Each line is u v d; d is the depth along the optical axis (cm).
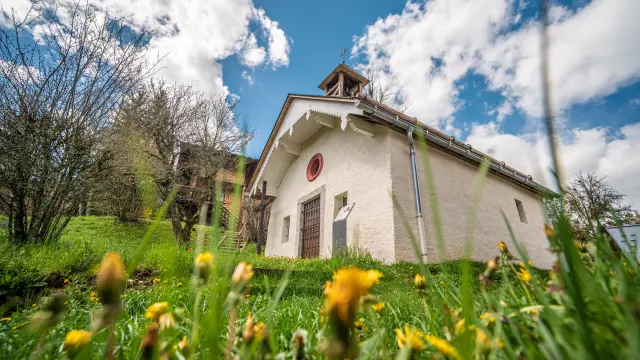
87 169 616
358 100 693
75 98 597
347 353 43
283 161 1234
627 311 42
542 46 31
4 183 516
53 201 559
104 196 701
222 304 55
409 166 745
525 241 910
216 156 1471
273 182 1261
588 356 43
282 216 1176
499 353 54
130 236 1257
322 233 884
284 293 337
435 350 64
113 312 40
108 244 644
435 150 798
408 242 666
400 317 151
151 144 1323
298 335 62
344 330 44
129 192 988
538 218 1003
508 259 83
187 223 1302
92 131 614
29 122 546
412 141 729
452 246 716
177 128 1489
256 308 216
